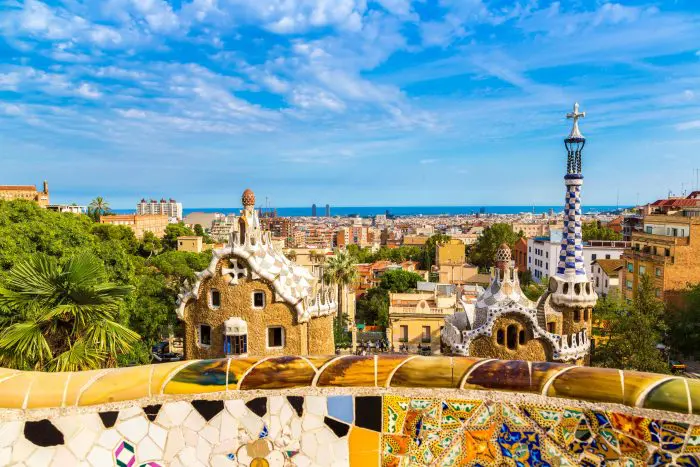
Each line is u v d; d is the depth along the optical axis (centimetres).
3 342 1416
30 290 1492
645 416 476
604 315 5125
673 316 5203
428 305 5353
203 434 563
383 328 6494
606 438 492
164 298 4322
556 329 3412
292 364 572
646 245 6738
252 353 3288
